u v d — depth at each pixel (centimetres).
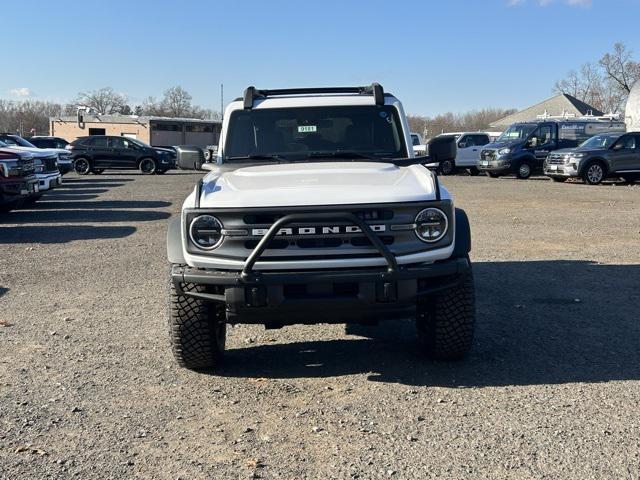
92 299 727
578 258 927
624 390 446
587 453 356
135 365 518
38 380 485
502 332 584
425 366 504
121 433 395
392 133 593
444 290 466
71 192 2122
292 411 425
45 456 365
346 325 629
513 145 2620
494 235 1139
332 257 442
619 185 2280
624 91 7856
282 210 437
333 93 640
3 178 1383
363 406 429
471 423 398
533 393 444
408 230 448
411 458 356
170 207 1661
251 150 591
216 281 443
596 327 595
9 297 738
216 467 351
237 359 534
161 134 6216
